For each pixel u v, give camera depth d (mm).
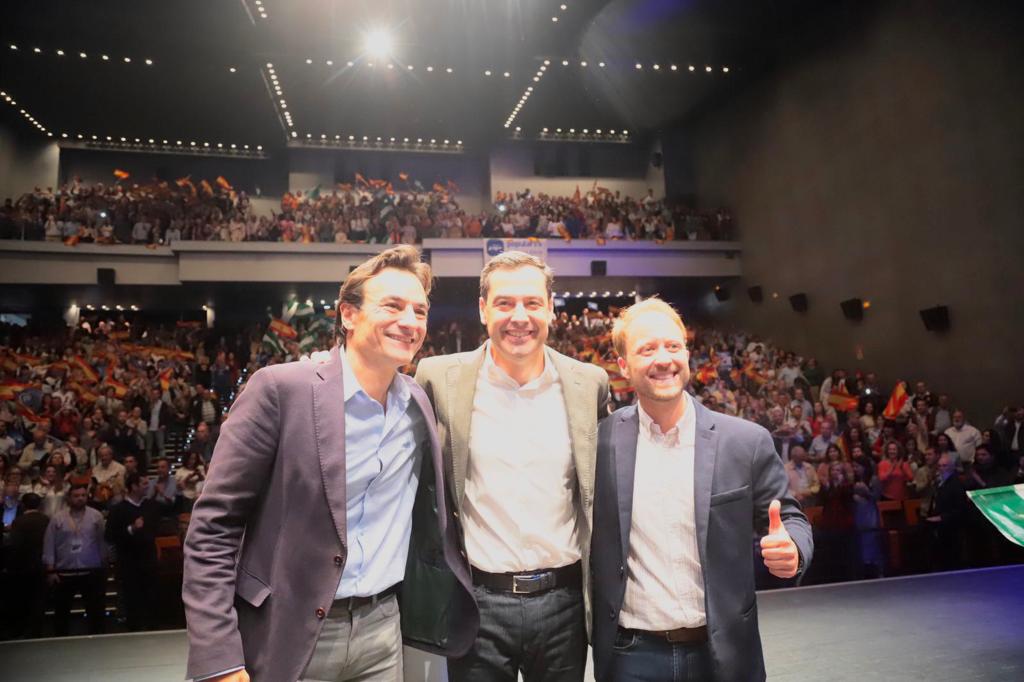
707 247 18203
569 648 2119
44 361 11734
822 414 10117
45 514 5578
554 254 17453
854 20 13992
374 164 22828
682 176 22016
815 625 4375
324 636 1728
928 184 12109
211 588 1590
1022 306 10305
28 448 7895
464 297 18984
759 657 1944
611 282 18797
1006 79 10539
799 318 15977
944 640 3961
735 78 18391
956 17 11445
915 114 12391
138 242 16297
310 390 1782
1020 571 5664
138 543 5676
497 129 22188
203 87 18562
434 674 2453
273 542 1713
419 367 2352
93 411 9375
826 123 14992
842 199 14477
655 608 1971
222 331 17469
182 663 4039
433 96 19609
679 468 2043
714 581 1919
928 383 12141
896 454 8031
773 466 2045
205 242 16094
